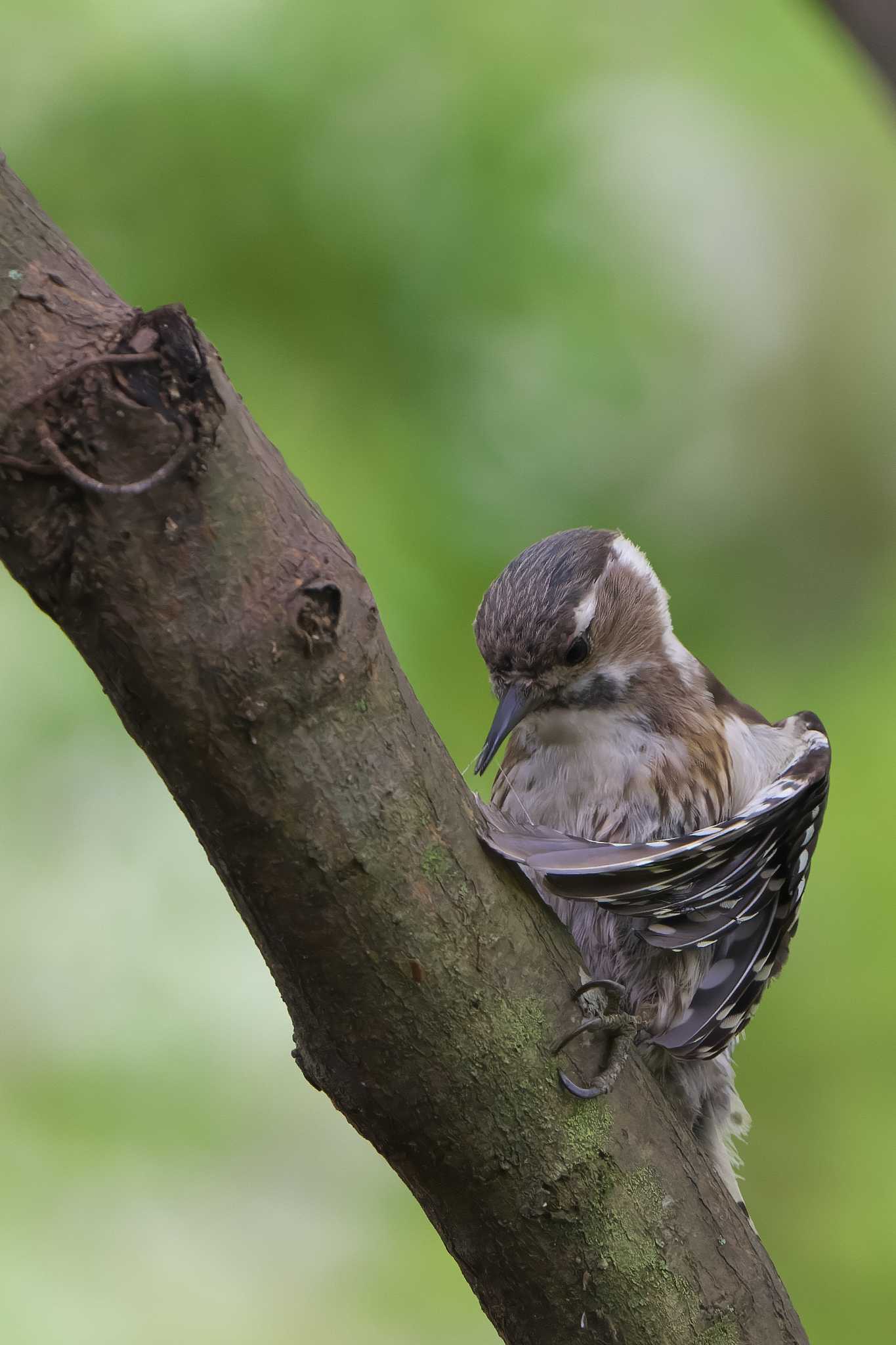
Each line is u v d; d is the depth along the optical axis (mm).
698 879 6312
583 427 9906
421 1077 5117
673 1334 5449
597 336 9852
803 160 11406
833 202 12008
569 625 7973
